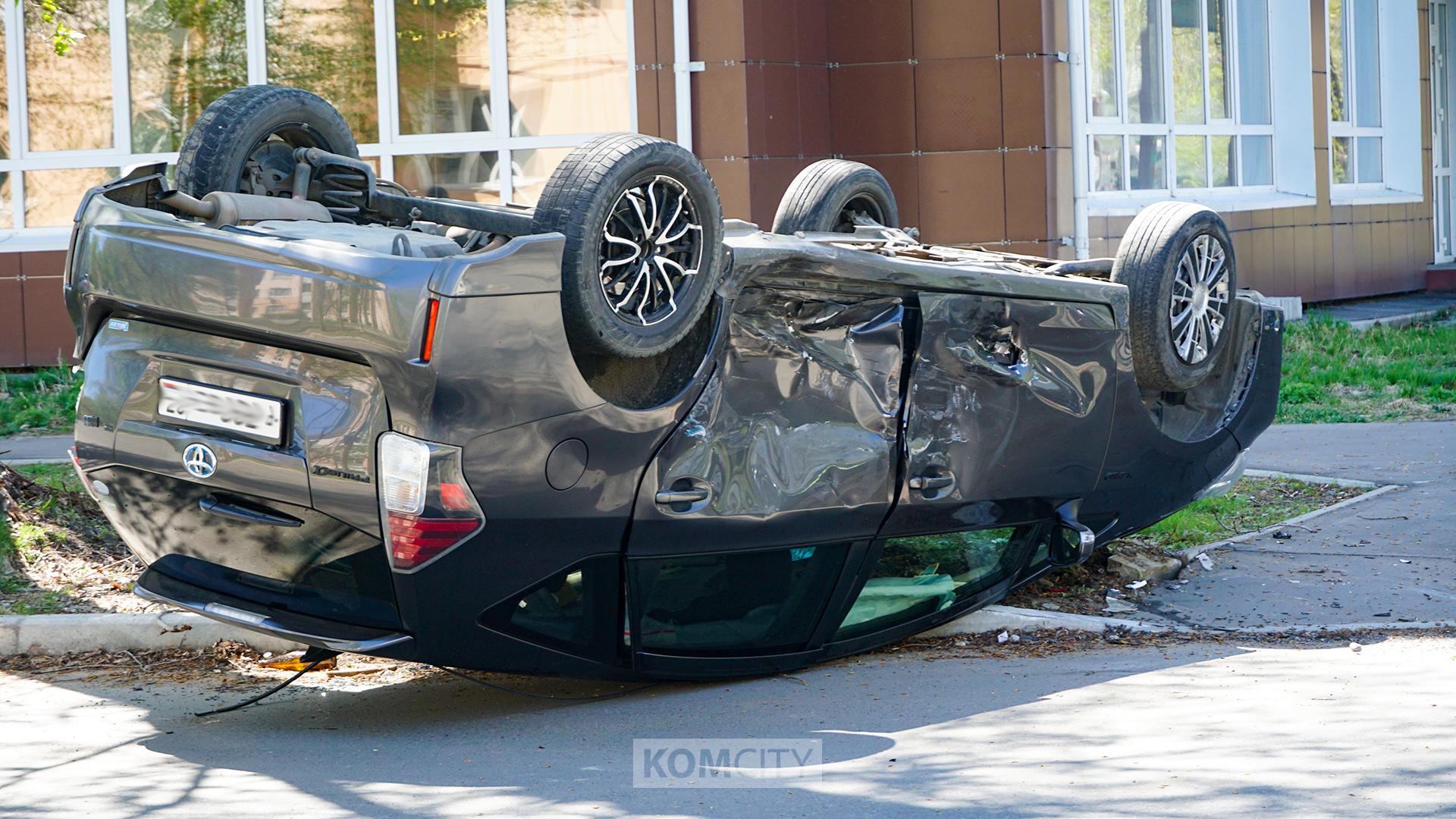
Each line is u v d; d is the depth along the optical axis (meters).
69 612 11.32
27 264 24.50
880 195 12.54
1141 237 11.46
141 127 24.69
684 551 9.17
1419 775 7.60
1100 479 11.45
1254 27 31.72
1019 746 8.29
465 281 7.92
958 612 10.88
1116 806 7.24
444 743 8.60
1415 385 22.59
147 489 8.89
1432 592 11.85
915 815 7.19
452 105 23.83
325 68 24.05
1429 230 37.09
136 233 8.49
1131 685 9.59
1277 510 15.08
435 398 7.94
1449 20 40.06
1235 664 10.09
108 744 8.66
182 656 10.78
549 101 23.58
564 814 7.29
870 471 9.90
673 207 8.91
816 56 23.81
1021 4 23.25
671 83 22.64
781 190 23.08
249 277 8.18
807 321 9.66
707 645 9.59
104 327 8.98
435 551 8.12
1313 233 32.28
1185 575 12.57
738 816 7.23
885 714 9.05
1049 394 10.79
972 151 23.67
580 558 8.80
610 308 8.52
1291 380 23.42
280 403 8.32
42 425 20.95
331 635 8.20
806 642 10.03
